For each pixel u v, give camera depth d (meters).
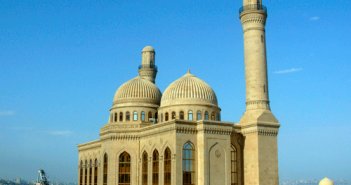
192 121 88.31
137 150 98.44
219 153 88.62
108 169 98.56
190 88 101.44
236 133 95.00
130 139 99.00
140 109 107.88
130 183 96.75
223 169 88.38
